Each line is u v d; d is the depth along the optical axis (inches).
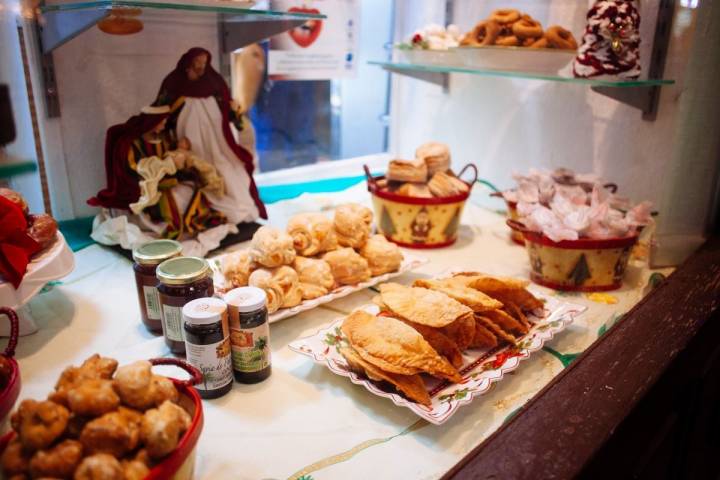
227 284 37.4
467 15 63.8
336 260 39.2
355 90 72.2
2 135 44.2
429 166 50.9
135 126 44.7
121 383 20.5
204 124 48.3
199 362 28.7
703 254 44.4
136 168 44.0
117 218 45.5
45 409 19.0
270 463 25.1
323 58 66.0
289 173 68.2
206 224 48.6
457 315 30.5
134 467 19.1
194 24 54.4
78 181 52.1
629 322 34.2
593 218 41.5
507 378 32.0
